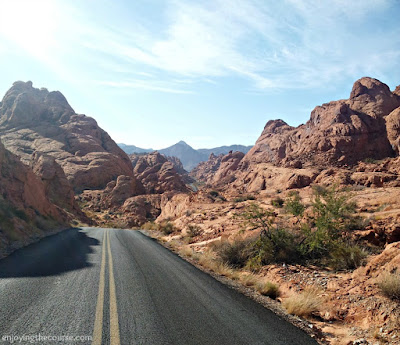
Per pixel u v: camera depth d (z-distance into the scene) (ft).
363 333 16.94
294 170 191.83
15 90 368.68
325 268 30.07
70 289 20.67
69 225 79.71
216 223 70.33
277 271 30.32
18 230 40.73
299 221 41.24
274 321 18.38
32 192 62.18
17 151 258.37
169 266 33.30
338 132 231.30
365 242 32.42
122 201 235.40
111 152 341.62
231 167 478.18
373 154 209.56
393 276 19.81
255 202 91.81
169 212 150.71
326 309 20.77
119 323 15.49
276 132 471.21
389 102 250.57
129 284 23.41
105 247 43.80
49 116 351.67
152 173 367.66
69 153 286.66
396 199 47.26
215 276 30.94
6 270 24.31
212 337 14.98
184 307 19.19
